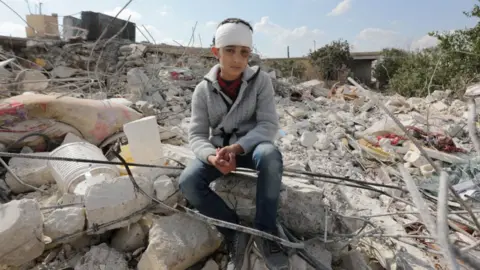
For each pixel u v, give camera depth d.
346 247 2.12
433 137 4.35
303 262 1.85
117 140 3.32
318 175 2.33
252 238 1.95
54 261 2.01
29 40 7.94
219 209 1.95
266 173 1.79
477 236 2.40
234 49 1.90
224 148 1.88
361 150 4.23
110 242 2.22
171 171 2.44
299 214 2.13
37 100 3.23
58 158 1.92
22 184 2.72
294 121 5.55
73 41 8.47
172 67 7.80
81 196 2.21
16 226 1.79
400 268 2.06
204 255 2.03
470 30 8.95
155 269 1.88
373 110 6.71
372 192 3.12
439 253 2.19
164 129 3.88
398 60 14.73
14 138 3.10
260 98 2.09
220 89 2.04
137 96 6.30
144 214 2.18
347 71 15.05
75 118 3.33
